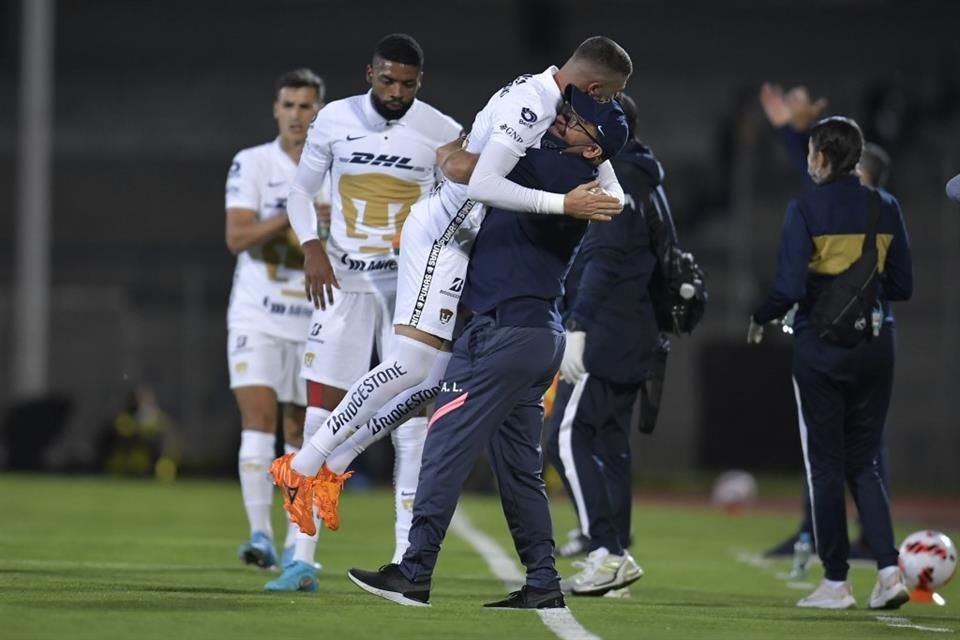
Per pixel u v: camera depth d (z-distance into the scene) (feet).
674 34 396.37
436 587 95.25
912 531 194.70
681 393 298.35
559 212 73.00
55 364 306.14
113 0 401.08
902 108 333.83
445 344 78.02
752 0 396.57
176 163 376.07
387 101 89.10
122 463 272.31
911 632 76.18
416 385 78.48
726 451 284.00
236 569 104.17
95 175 373.61
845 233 91.76
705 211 334.24
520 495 77.46
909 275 94.22
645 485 278.46
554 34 399.44
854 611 90.07
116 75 385.29
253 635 64.54
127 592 81.66
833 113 361.92
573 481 95.66
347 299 90.79
